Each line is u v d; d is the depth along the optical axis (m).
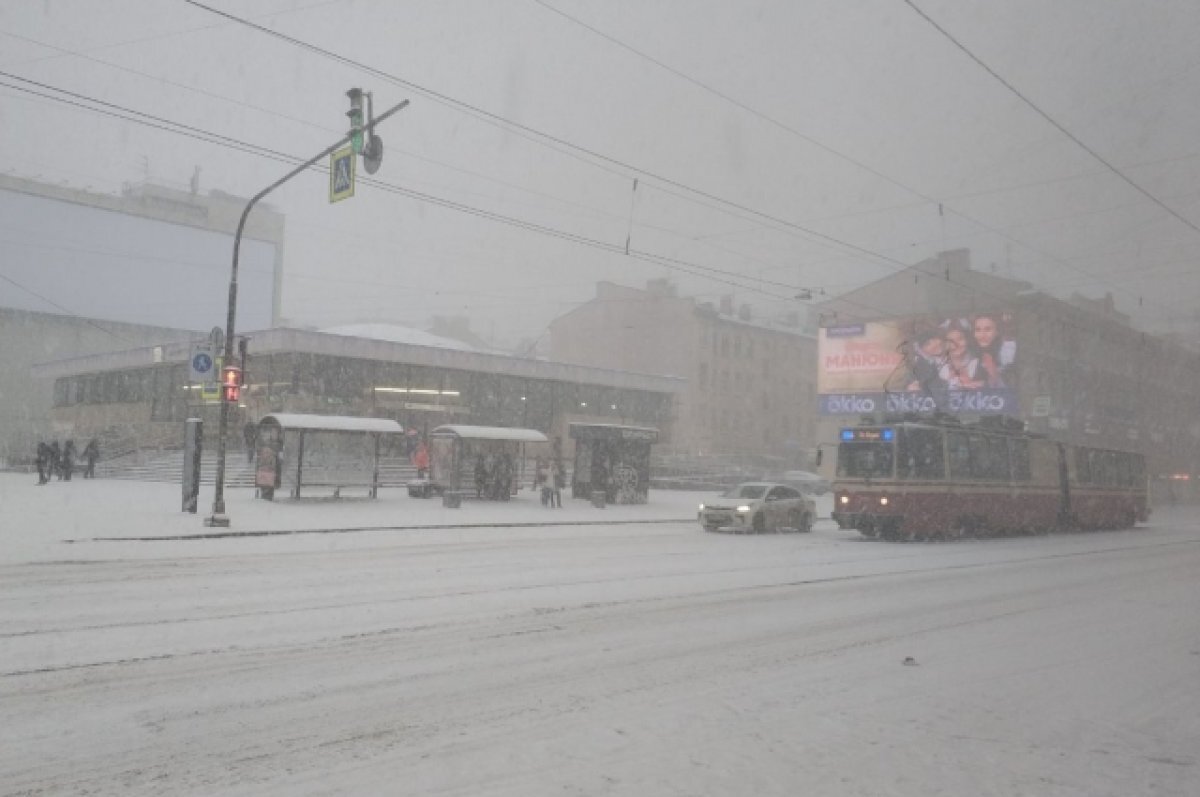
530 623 9.85
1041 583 14.95
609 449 33.03
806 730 6.23
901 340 49.50
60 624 9.04
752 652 8.73
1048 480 27.58
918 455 22.95
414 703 6.63
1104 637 10.04
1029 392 50.81
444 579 13.11
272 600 10.85
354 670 7.55
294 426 26.69
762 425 73.00
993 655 8.91
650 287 71.19
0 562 13.84
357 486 28.41
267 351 38.50
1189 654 9.16
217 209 72.44
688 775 5.26
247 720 6.10
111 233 62.50
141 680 7.02
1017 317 46.38
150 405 45.78
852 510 23.17
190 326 65.69
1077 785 5.30
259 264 70.06
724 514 24.77
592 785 5.05
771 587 13.30
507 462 32.00
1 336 57.44
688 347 68.12
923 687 7.55
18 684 6.80
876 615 11.12
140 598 10.77
